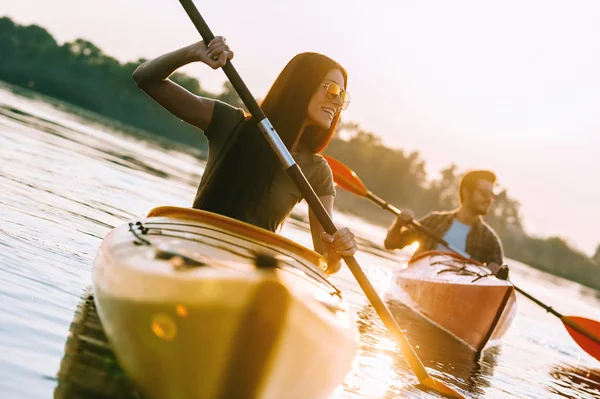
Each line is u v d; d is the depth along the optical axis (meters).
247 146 3.22
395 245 7.88
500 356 5.75
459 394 3.61
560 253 56.28
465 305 5.93
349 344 2.54
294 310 2.33
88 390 2.35
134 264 2.58
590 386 5.45
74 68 67.00
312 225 3.59
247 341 2.19
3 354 2.41
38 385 2.26
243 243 2.85
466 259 7.08
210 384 2.18
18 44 67.25
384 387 3.45
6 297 3.01
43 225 4.70
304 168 3.44
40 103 30.86
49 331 2.78
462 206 7.74
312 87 3.32
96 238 4.92
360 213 31.77
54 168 7.99
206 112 3.25
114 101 65.50
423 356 4.63
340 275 7.88
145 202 7.78
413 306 6.94
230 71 3.20
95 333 2.93
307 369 2.33
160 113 64.12
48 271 3.63
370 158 70.94
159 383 2.28
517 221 58.28
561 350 7.33
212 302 2.22
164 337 2.26
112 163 11.30
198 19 3.19
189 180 13.88
